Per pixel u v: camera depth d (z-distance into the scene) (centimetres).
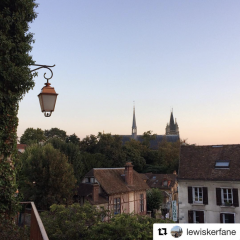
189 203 2512
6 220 656
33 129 7138
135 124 15650
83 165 4806
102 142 6388
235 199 2336
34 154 3145
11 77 707
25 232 650
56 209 1095
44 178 2922
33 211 534
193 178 2530
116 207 3450
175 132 16062
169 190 5312
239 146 2706
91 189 3312
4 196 685
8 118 712
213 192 2439
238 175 2400
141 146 7862
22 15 764
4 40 705
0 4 748
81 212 1037
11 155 720
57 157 3041
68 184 3019
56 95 750
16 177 770
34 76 755
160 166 7188
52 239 941
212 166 2600
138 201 3881
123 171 4128
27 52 777
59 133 8219
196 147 2866
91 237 896
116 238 866
